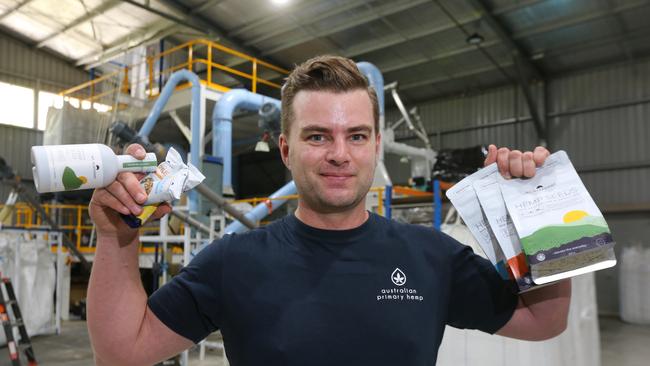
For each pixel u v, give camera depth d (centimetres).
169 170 92
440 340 102
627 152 928
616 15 784
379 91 644
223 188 596
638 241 806
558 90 1012
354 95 101
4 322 408
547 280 93
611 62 955
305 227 104
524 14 797
